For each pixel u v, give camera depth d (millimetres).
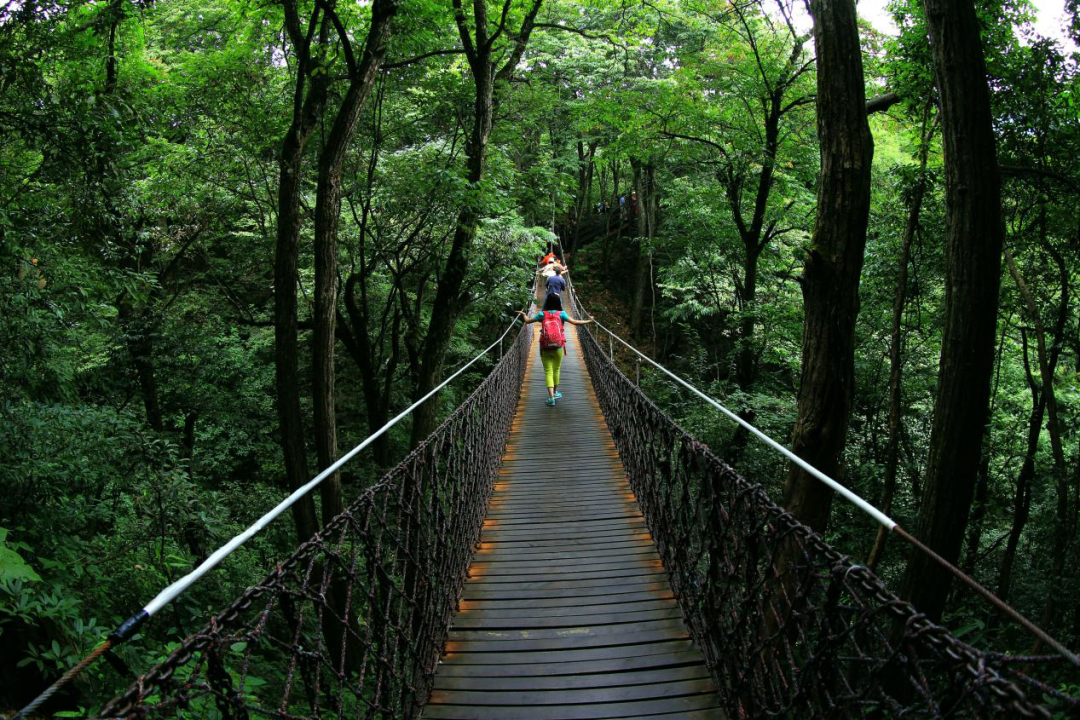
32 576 3068
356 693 2004
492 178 8945
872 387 9234
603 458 6785
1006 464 8461
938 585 4086
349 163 8484
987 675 1166
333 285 6152
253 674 4258
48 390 5309
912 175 6219
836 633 1783
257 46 8406
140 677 1192
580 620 3490
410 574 2906
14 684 3016
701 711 2711
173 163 7914
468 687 2918
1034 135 6121
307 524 5898
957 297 4000
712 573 2877
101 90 5273
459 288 9000
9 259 4523
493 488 5918
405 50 7988
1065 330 7332
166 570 4949
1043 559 6926
